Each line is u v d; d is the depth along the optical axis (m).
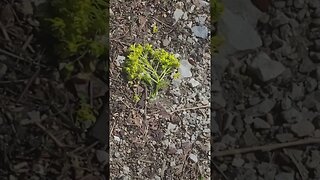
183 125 1.16
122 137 1.15
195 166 1.16
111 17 1.14
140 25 1.14
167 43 1.15
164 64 1.15
